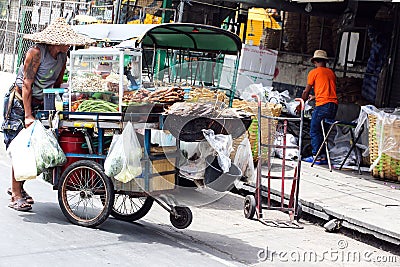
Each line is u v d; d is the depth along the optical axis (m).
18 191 6.71
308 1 10.54
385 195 8.26
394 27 11.10
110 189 6.12
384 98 11.24
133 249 5.75
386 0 9.50
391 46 11.16
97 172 6.11
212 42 8.49
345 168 9.98
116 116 5.97
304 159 10.46
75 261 5.23
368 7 11.41
